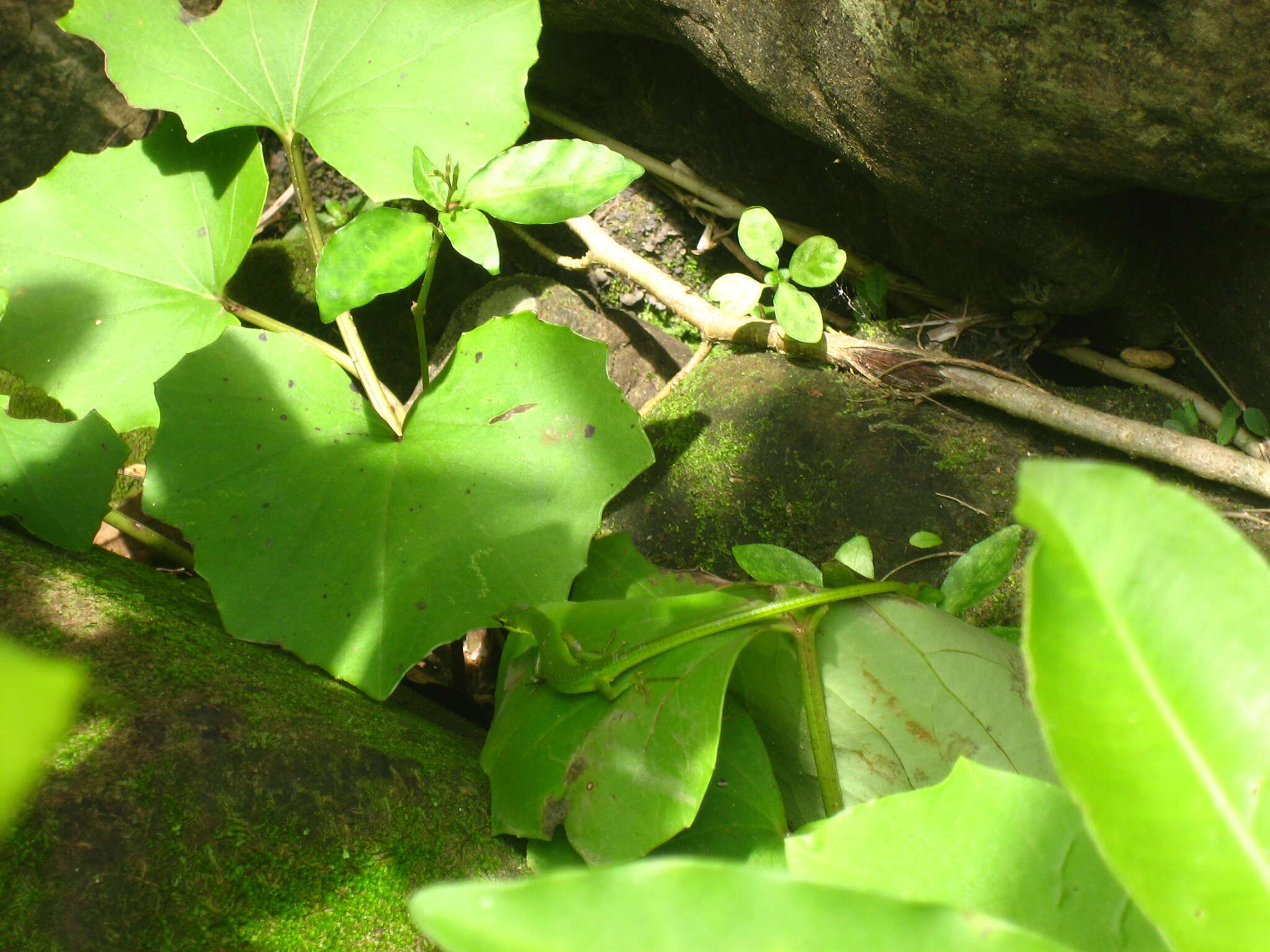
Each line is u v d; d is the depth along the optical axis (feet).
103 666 1.24
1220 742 0.57
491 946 0.55
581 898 0.57
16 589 1.28
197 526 1.39
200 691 1.24
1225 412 1.59
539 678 1.32
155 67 1.51
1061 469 0.56
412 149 1.52
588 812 1.24
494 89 1.55
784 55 1.48
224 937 1.14
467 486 1.43
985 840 0.94
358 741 1.27
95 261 1.58
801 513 1.61
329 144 1.52
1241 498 1.55
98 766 1.17
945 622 1.31
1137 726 0.58
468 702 1.60
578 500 1.43
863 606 1.32
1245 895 0.56
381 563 1.40
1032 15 1.27
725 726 1.30
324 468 1.44
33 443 1.42
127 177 1.61
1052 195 1.44
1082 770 0.58
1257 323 1.53
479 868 1.23
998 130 1.38
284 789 1.21
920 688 1.28
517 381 1.47
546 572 1.40
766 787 1.27
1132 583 0.57
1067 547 0.56
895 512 1.59
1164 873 0.57
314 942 1.16
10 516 1.40
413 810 1.24
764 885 0.58
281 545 1.39
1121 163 1.36
